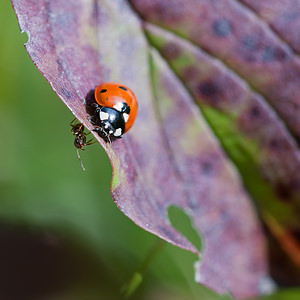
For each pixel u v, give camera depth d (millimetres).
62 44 133
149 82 145
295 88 146
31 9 132
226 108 147
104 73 139
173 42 145
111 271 154
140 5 142
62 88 129
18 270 147
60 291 148
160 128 145
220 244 149
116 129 134
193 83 146
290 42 145
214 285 146
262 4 144
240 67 146
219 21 145
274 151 149
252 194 150
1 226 153
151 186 141
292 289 151
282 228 151
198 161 147
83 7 137
